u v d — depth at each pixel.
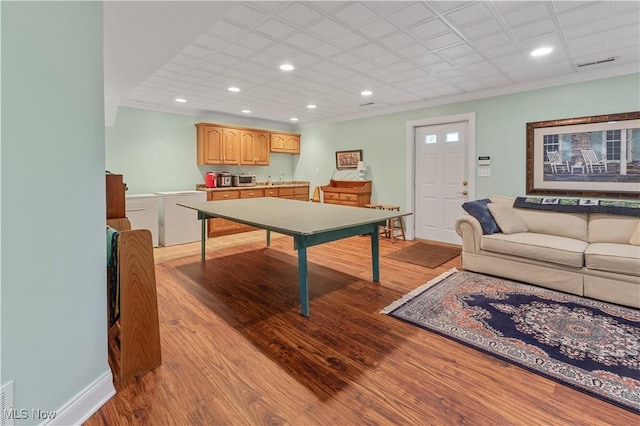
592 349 2.01
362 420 1.45
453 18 2.38
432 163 5.09
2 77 1.10
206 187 5.75
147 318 1.82
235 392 1.64
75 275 1.38
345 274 3.56
